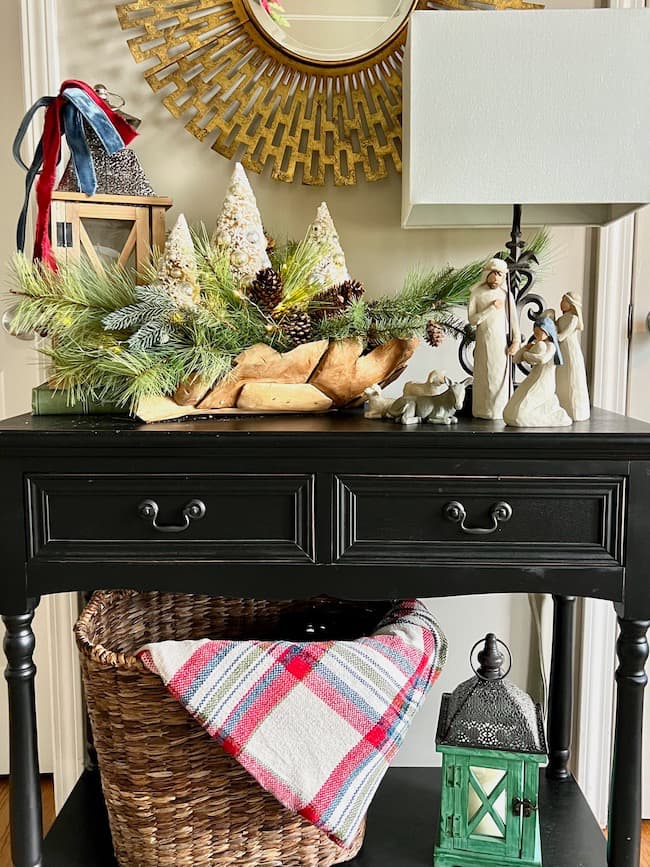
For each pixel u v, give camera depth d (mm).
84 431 890
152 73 1296
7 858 1340
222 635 1312
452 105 952
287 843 1021
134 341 958
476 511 919
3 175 1423
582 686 1437
